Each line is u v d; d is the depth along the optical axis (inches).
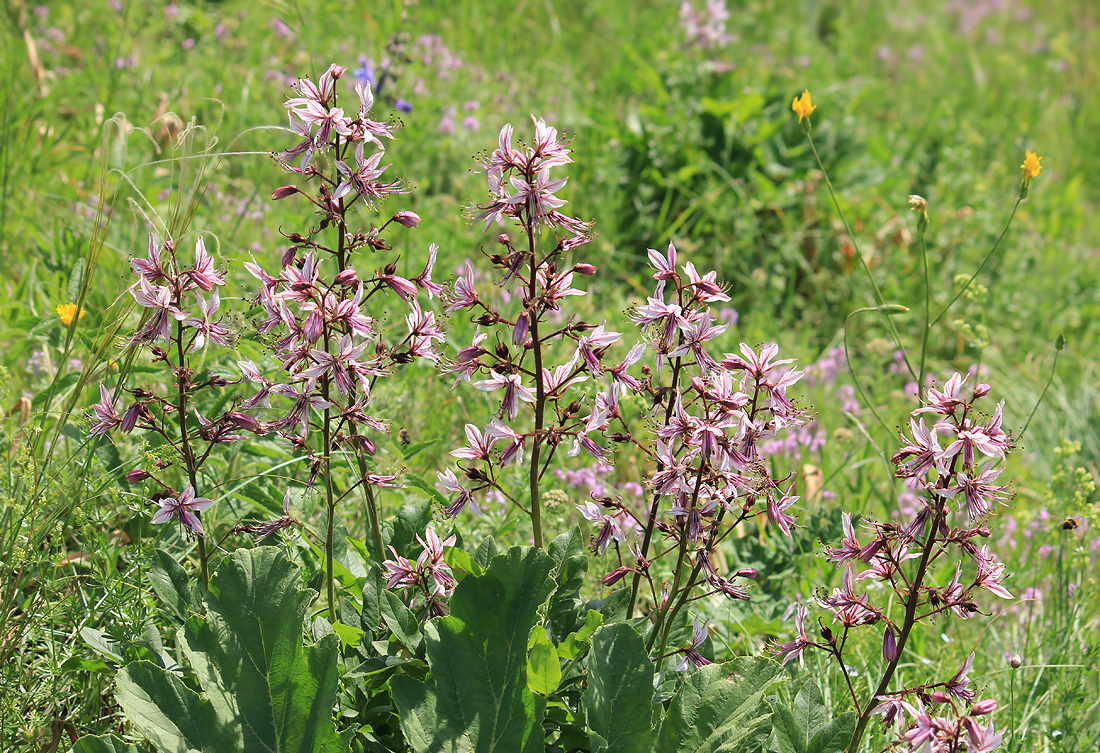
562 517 134.7
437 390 171.0
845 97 376.5
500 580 85.7
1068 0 725.3
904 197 299.7
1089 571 157.8
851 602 87.9
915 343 256.7
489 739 85.3
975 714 81.8
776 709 88.4
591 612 90.6
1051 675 128.0
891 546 89.0
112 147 215.8
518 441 90.0
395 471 121.5
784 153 284.5
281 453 122.0
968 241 286.8
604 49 385.4
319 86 88.4
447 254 208.8
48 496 107.3
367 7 347.9
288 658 86.9
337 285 86.8
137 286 95.3
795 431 172.9
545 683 86.4
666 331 86.2
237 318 94.4
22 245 187.3
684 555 92.5
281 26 305.0
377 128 89.0
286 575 89.0
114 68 240.8
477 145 262.4
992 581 86.0
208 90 254.4
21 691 101.7
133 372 126.3
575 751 91.8
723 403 86.0
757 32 503.5
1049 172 373.7
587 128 286.7
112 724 104.1
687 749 85.0
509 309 193.9
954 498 83.6
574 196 255.8
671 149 271.6
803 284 269.6
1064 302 286.8
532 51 362.3
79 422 117.0
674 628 101.3
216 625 87.3
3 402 140.6
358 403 91.0
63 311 129.8
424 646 90.1
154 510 110.0
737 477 86.9
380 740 92.0
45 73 251.8
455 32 356.8
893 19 609.9
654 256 86.9
